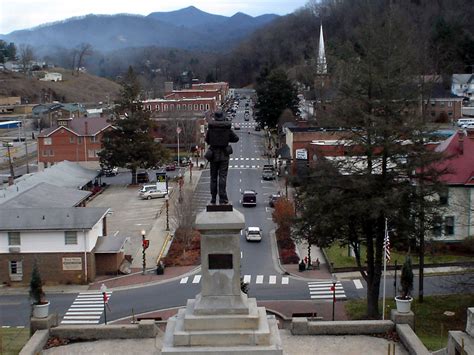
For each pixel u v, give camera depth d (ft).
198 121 364.38
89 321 132.05
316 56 453.99
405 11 529.45
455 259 160.45
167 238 195.21
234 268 59.88
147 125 281.33
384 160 115.24
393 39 120.26
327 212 116.16
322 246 123.03
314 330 75.25
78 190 213.87
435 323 117.29
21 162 364.17
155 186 254.88
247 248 185.26
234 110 614.34
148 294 149.69
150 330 75.00
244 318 59.00
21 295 151.12
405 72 118.11
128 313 136.56
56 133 322.96
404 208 113.50
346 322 75.51
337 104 121.49
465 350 66.90
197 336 58.18
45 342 73.20
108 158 280.92
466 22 542.98
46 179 235.40
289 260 170.19
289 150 286.66
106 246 166.30
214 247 59.72
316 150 151.53
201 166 325.01
